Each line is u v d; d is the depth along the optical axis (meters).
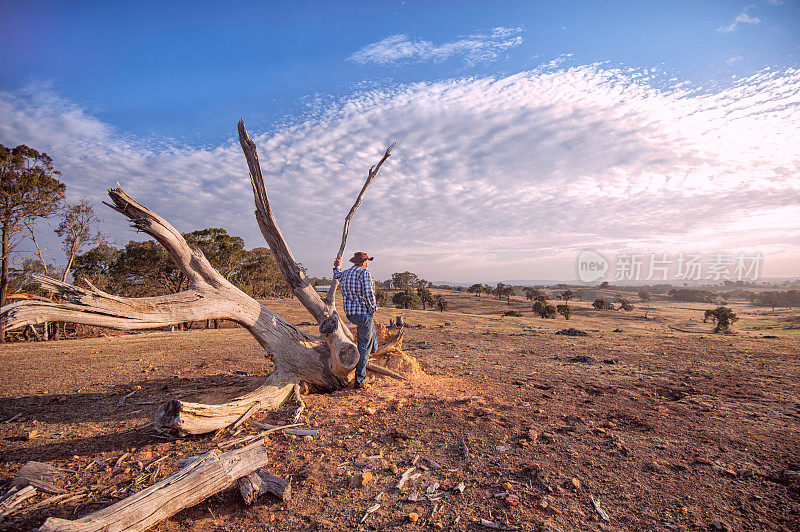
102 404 4.96
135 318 3.84
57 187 22.14
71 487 2.81
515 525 2.36
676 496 2.71
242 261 39.12
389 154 5.57
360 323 5.35
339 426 4.08
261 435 3.76
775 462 3.22
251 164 4.95
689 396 5.30
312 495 2.75
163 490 2.34
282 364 4.98
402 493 2.77
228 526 2.40
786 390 5.64
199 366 7.95
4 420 4.34
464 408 4.70
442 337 14.36
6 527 2.31
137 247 31.78
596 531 2.29
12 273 24.95
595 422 4.24
